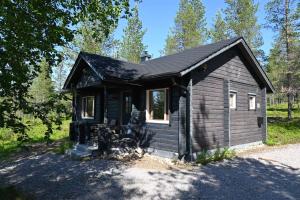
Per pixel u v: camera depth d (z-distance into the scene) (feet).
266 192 21.86
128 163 32.53
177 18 116.67
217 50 36.70
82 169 30.22
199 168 30.17
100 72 36.78
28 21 18.24
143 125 39.32
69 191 22.79
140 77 35.17
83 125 43.34
